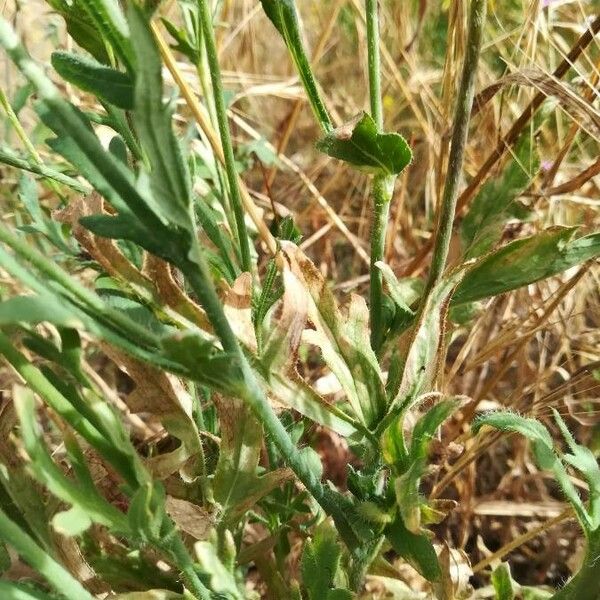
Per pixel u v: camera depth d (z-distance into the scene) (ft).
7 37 0.37
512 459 1.00
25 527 0.53
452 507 0.52
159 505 0.46
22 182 0.65
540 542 0.95
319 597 0.54
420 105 1.22
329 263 1.19
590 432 0.91
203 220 0.67
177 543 0.49
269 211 1.15
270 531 0.71
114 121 0.60
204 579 0.55
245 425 0.54
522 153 0.68
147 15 0.45
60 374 0.57
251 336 0.52
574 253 0.60
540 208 0.91
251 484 0.55
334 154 0.57
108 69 0.41
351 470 0.54
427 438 0.50
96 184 0.42
